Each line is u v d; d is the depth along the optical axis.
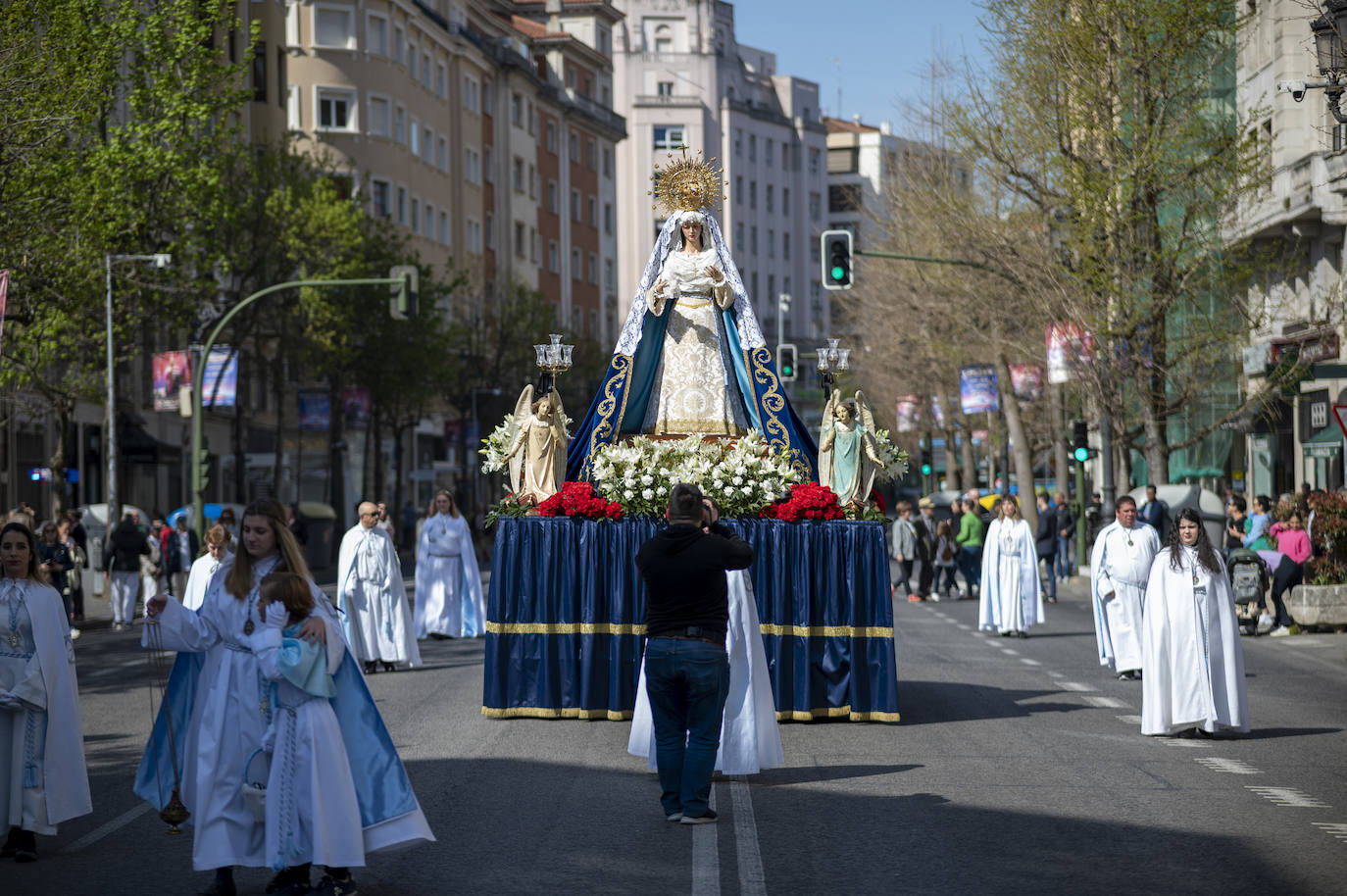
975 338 51.03
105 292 38.28
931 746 14.71
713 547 11.25
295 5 76.94
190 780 9.07
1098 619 21.36
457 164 91.25
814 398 147.00
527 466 17.09
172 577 38.75
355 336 61.44
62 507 39.75
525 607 16.73
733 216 139.00
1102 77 36.72
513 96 100.38
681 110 132.12
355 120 78.06
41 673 10.40
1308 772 13.30
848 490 16.81
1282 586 27.95
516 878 9.51
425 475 81.69
